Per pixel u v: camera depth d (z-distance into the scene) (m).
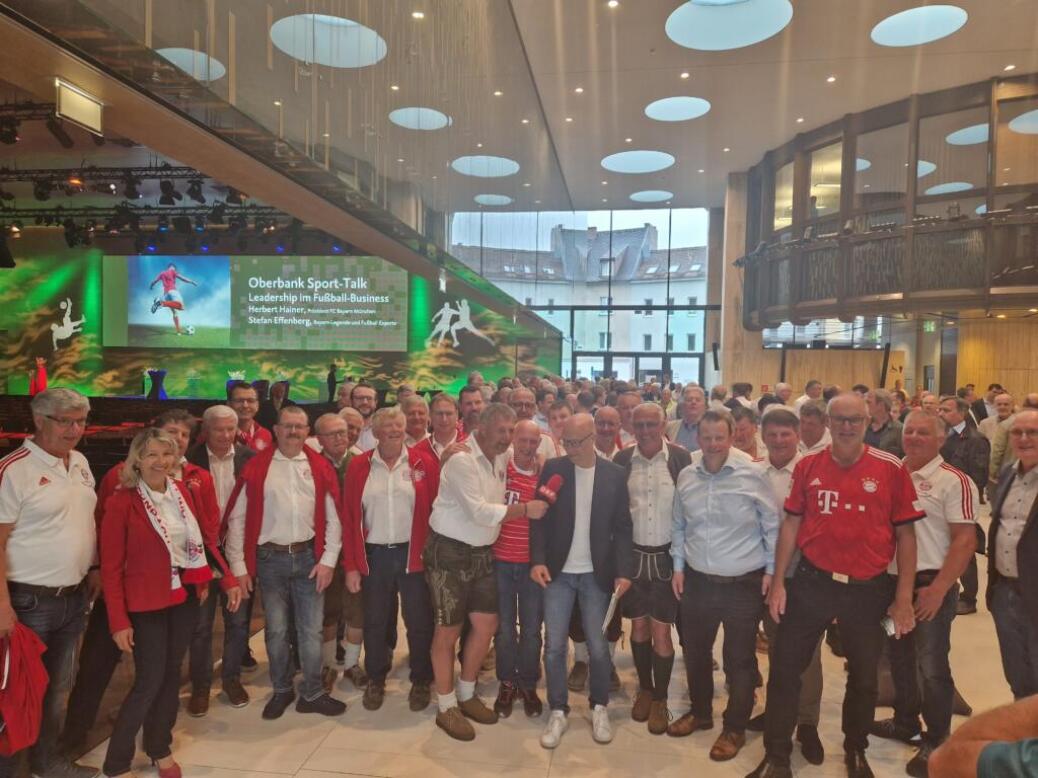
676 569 3.06
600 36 9.13
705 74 10.35
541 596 3.29
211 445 3.46
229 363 17.66
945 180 11.34
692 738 3.10
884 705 3.42
